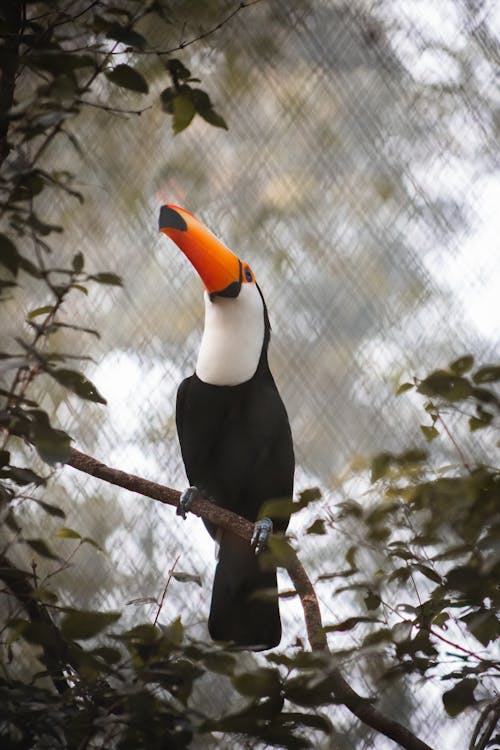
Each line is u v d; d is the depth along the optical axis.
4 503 3.73
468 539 3.92
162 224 6.57
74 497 7.35
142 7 3.82
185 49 7.94
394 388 7.89
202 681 6.46
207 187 8.19
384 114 8.43
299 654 3.77
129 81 3.71
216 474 7.03
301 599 5.11
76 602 6.98
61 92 3.36
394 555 4.17
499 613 4.02
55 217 7.82
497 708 4.35
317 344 8.08
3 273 4.10
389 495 4.07
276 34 8.39
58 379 3.41
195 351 7.98
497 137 8.45
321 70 8.44
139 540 7.33
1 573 3.88
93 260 7.82
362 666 5.24
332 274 8.21
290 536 4.18
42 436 3.51
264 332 6.98
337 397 7.96
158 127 8.04
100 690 3.71
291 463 6.89
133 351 7.81
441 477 3.94
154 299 7.95
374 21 8.54
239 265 6.75
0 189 3.48
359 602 5.81
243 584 6.41
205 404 6.82
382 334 8.09
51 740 3.86
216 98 8.25
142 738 3.68
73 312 7.68
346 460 7.72
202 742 4.23
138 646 3.69
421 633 4.09
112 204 7.94
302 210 8.27
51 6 3.84
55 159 7.77
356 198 8.32
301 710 4.87
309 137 8.35
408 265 8.24
